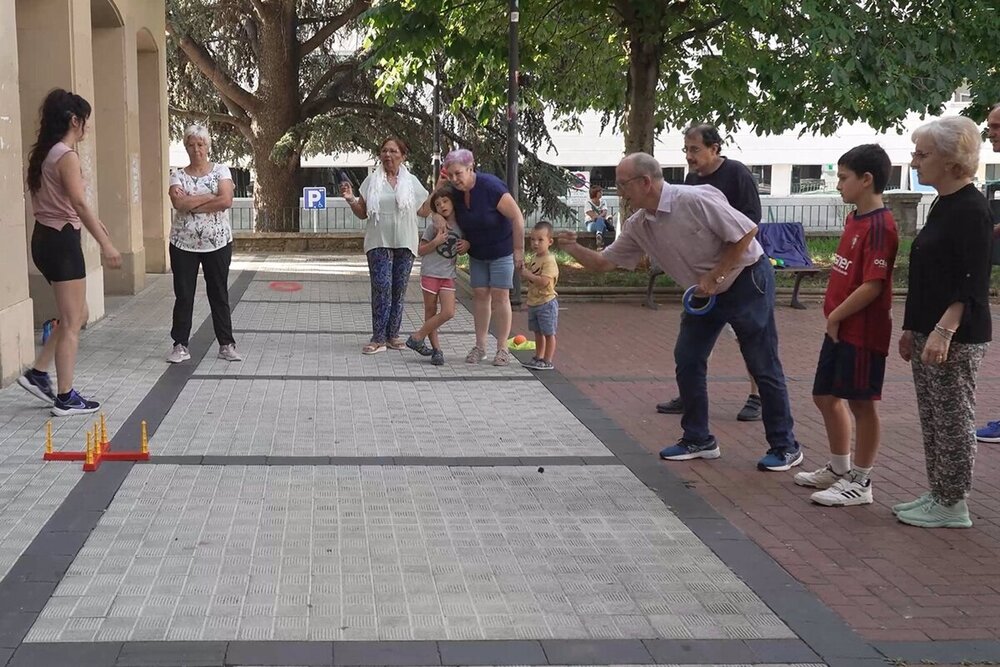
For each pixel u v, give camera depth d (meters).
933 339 5.38
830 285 6.01
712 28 17.03
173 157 26.77
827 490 6.02
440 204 9.48
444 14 16.14
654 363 10.29
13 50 8.78
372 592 4.66
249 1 24.39
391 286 10.46
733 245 6.27
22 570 4.81
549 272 9.55
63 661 3.97
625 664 4.06
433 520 5.61
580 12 16.89
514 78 14.03
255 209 24.91
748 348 6.62
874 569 5.04
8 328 8.54
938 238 5.38
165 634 4.21
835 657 4.14
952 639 4.30
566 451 7.00
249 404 8.09
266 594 4.61
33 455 6.59
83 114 7.41
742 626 4.39
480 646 4.17
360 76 24.48
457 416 7.88
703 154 7.23
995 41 15.84
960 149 5.28
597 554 5.17
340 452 6.84
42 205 7.34
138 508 5.68
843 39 13.98
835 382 5.93
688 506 5.92
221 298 9.74
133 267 14.66
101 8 13.60
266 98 24.39
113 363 9.52
